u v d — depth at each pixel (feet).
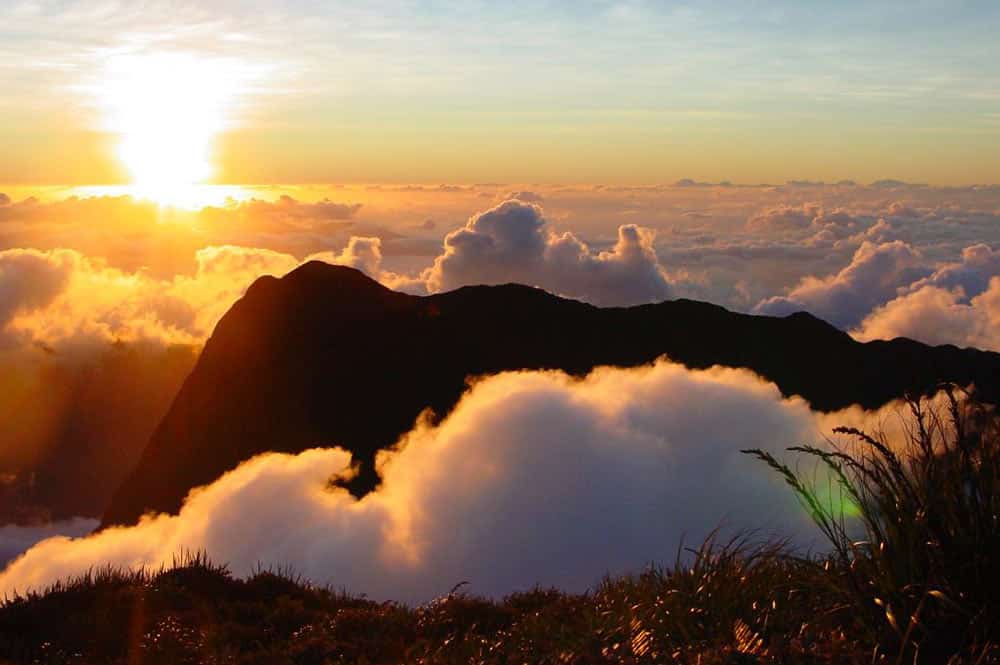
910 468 15.90
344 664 25.20
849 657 14.33
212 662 25.79
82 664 26.35
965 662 13.83
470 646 21.98
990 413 15.67
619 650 16.61
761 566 19.08
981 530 15.10
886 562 15.69
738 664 14.58
